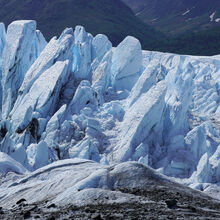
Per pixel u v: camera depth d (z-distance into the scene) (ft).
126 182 172.35
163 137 467.93
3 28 614.75
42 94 501.15
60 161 259.80
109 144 449.89
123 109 500.74
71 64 561.84
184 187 177.06
